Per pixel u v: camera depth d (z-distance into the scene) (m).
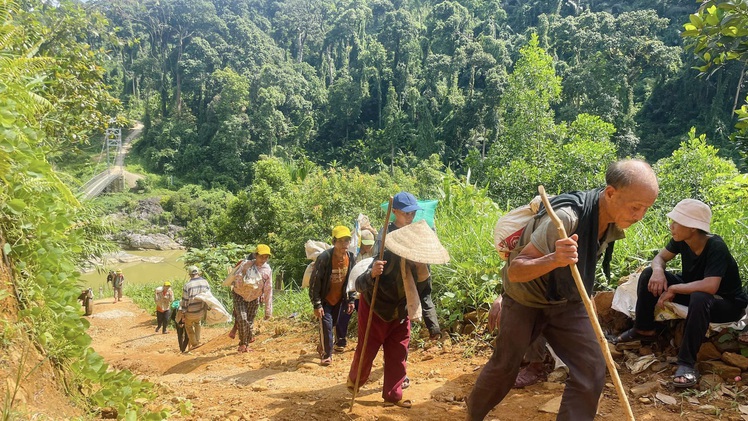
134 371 8.00
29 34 10.29
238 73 119.56
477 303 6.51
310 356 7.06
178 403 4.78
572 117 73.44
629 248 6.18
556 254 2.81
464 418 4.18
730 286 4.49
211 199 90.81
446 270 7.02
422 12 149.75
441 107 97.19
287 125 107.75
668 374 4.57
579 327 3.15
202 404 4.83
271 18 164.75
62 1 14.09
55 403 3.34
